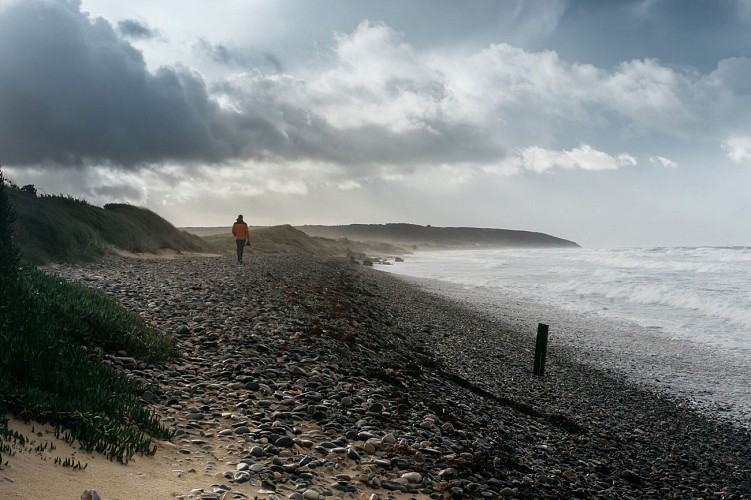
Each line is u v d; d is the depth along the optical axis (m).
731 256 64.50
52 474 3.84
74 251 24.16
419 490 5.30
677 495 7.73
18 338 5.77
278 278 24.42
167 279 18.58
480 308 27.95
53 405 4.88
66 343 6.51
